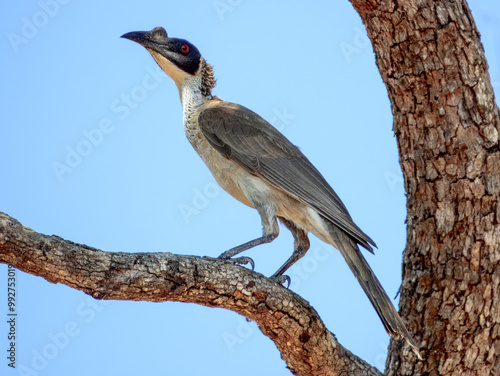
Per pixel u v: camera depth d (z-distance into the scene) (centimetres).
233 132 1178
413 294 872
